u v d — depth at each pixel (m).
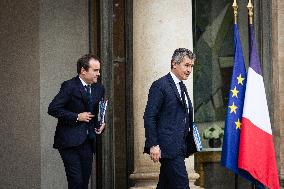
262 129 10.71
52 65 11.55
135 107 10.95
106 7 11.39
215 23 12.23
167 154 9.02
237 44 10.94
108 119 11.37
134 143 10.97
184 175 9.07
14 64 11.69
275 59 11.88
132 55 11.39
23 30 11.60
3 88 11.77
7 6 11.72
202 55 12.16
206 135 12.09
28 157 11.62
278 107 11.86
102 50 11.39
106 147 11.37
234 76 10.85
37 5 11.49
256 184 10.80
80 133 9.38
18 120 11.68
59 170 11.62
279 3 11.82
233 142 10.70
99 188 11.41
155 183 10.91
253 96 10.72
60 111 9.28
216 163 12.09
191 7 11.30
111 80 11.41
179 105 9.16
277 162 11.84
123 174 11.51
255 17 12.04
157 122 9.17
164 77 9.21
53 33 11.54
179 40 11.01
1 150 11.79
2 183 11.77
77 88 9.41
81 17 11.62
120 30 11.49
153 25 10.93
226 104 12.27
